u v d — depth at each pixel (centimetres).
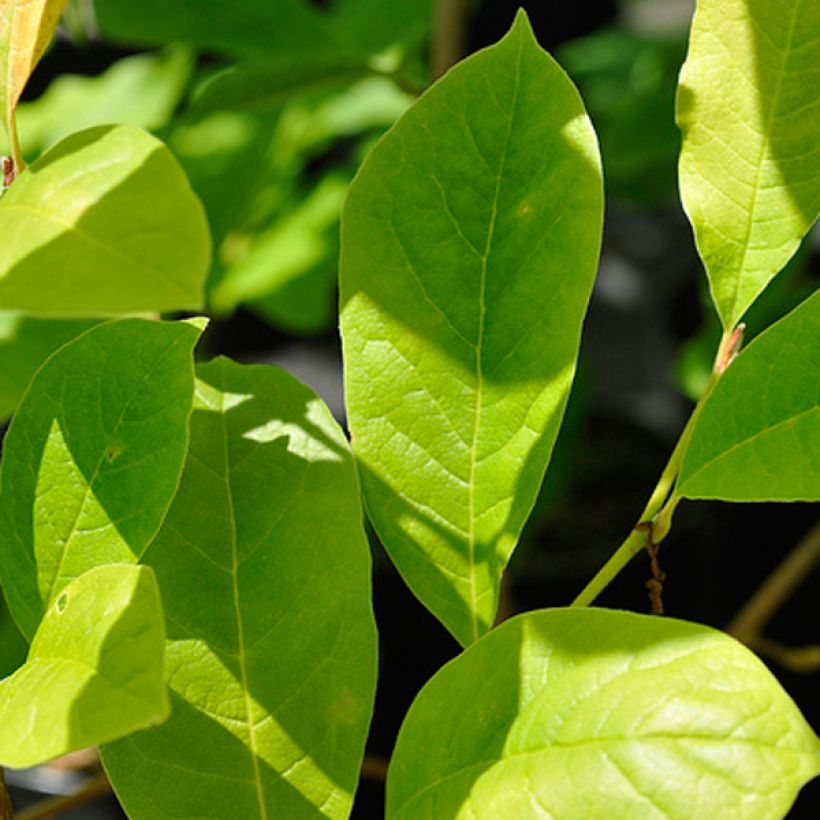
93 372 45
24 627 45
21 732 40
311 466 47
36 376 45
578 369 96
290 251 92
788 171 47
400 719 100
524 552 109
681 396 123
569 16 104
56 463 45
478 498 47
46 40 46
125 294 38
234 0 73
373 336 47
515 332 47
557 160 46
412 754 45
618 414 125
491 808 43
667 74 81
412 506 47
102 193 39
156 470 45
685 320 125
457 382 47
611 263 129
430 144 46
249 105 70
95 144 39
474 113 46
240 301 92
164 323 45
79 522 45
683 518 108
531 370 47
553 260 46
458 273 47
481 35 104
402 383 47
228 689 46
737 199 47
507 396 47
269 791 46
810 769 41
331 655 47
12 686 41
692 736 42
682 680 42
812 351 46
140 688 40
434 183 46
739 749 41
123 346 45
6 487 45
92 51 90
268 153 86
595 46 115
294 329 91
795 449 46
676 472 47
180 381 45
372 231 46
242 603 47
